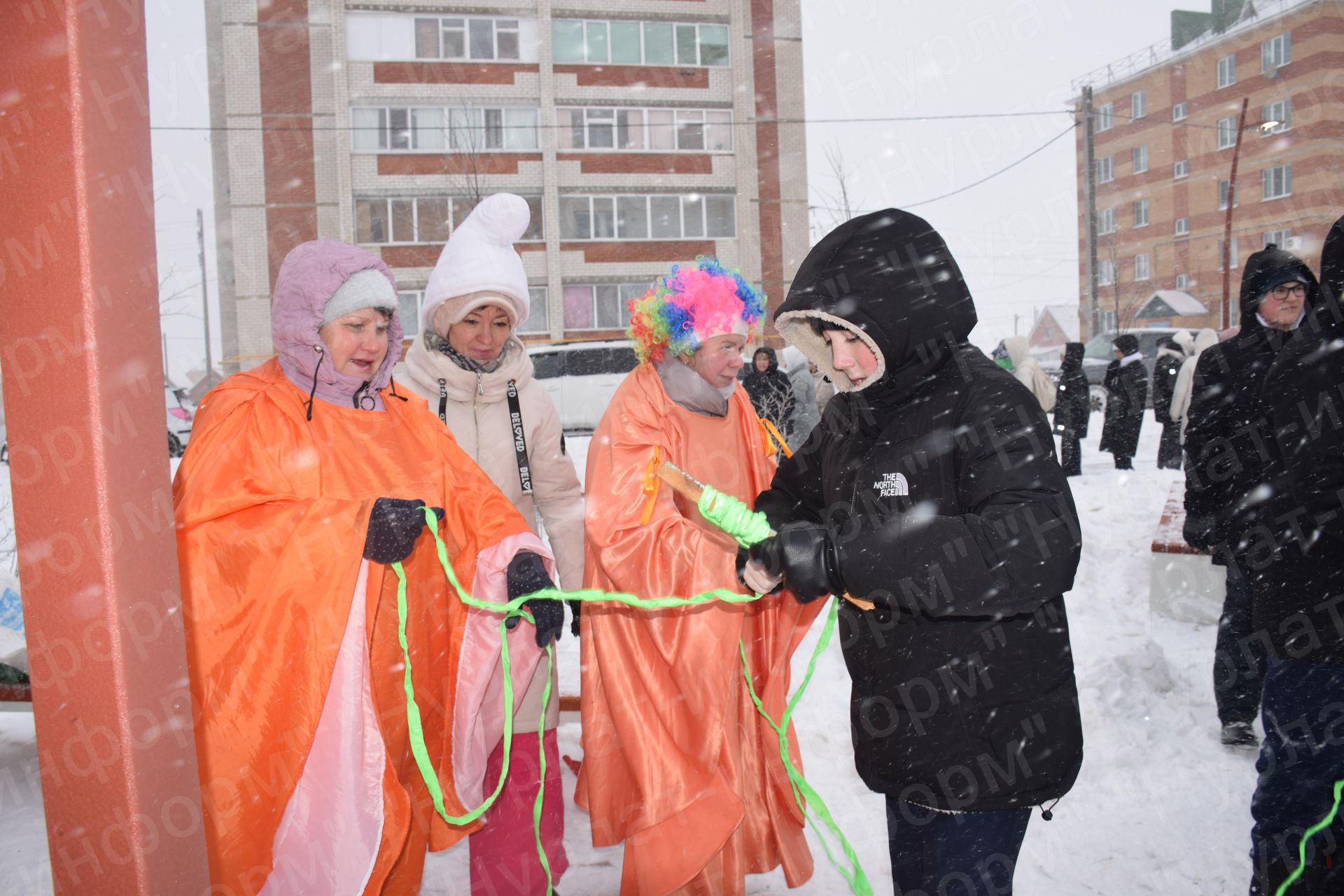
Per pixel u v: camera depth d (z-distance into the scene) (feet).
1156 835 9.82
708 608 8.07
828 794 11.02
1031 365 34.04
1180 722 12.78
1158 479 25.93
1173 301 115.96
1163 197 121.19
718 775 8.06
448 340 9.72
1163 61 119.55
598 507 8.45
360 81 75.36
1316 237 107.76
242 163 72.49
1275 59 109.40
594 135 81.25
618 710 8.31
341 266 7.55
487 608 7.34
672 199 82.74
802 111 83.92
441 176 76.84
